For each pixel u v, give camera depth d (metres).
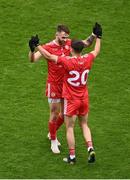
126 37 43.97
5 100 37.66
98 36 32.31
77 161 32.28
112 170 31.55
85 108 31.77
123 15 45.84
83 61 30.97
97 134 34.75
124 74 40.59
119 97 38.38
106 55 42.31
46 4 46.50
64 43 32.03
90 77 40.28
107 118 36.28
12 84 39.22
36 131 34.84
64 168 31.61
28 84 39.31
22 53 42.06
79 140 34.31
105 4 46.75
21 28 44.31
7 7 46.00
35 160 32.25
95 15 45.72
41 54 31.34
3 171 31.20
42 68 40.97
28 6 46.19
